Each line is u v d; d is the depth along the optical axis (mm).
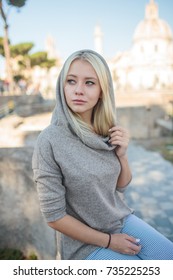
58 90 1685
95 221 1698
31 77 30719
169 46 72875
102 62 1674
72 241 1727
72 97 1638
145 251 1764
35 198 3004
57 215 1572
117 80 56625
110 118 1802
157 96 19281
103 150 1684
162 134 12695
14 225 3164
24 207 3082
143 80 61969
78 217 1710
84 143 1624
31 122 6430
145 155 9492
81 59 1637
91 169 1596
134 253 1701
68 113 1628
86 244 1707
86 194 1620
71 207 1703
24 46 24719
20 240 3189
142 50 71750
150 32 70875
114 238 1679
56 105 1691
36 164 1582
